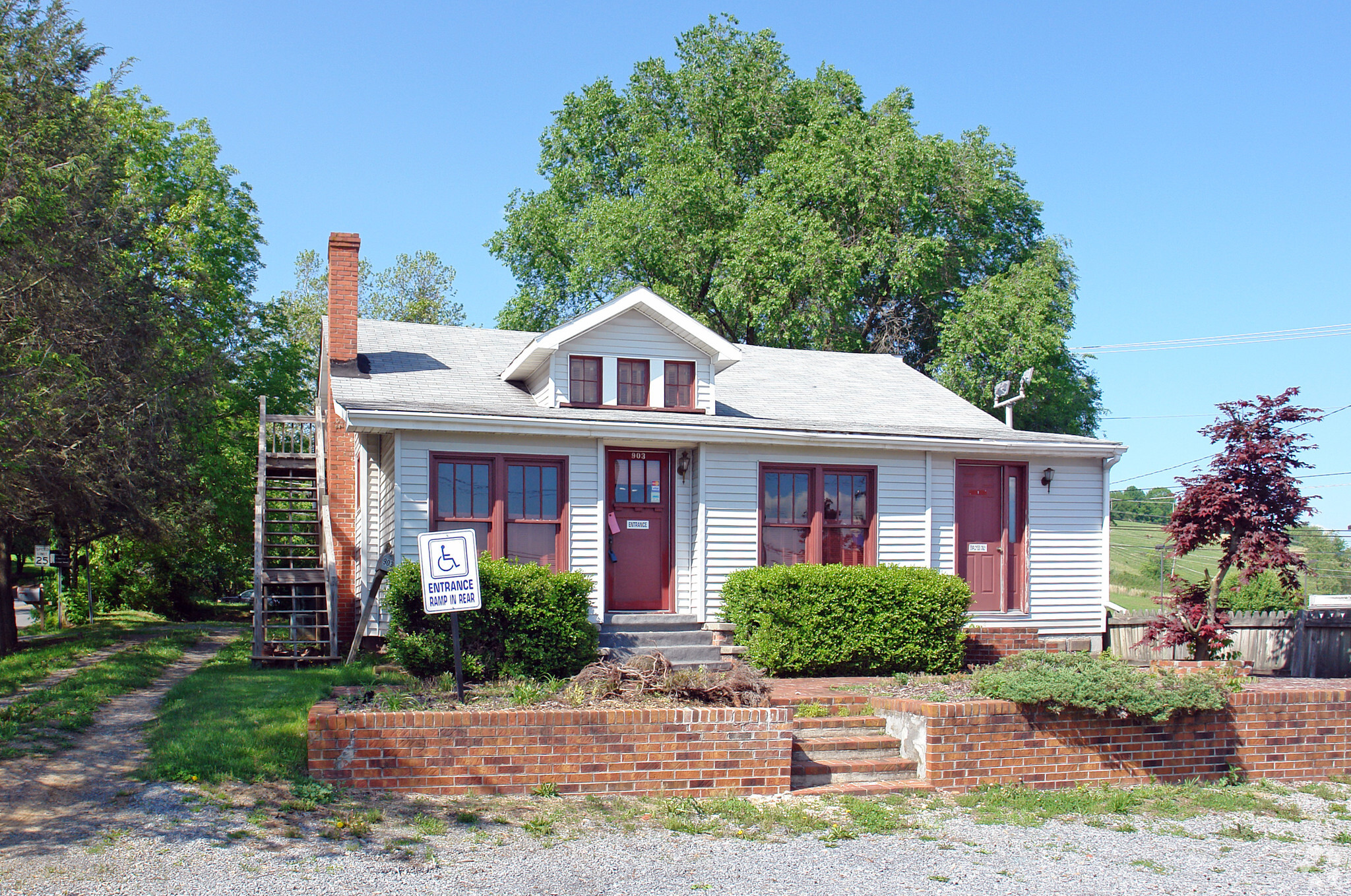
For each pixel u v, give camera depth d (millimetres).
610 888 6879
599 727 9023
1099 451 16703
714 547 14875
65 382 16812
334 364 16359
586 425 13891
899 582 13812
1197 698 10312
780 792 9344
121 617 30125
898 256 29984
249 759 8812
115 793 8203
